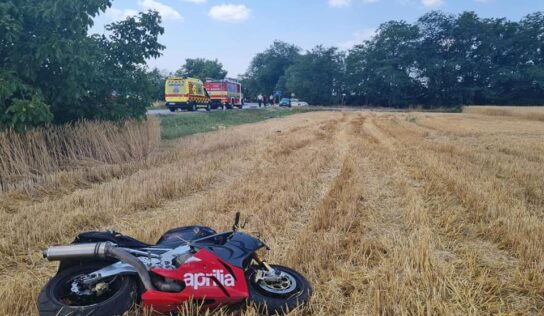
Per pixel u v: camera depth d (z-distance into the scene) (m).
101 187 9.70
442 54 95.69
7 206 8.34
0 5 10.27
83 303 3.92
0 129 10.34
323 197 9.41
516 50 93.06
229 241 4.59
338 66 103.00
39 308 3.67
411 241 6.26
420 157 15.38
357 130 28.38
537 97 90.31
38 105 10.60
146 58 15.27
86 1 11.73
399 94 94.25
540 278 5.20
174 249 4.46
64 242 6.55
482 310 4.62
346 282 5.17
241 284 4.25
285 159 15.02
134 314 4.09
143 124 15.47
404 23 98.19
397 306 4.48
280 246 6.32
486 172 12.34
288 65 128.88
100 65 14.06
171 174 11.21
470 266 5.59
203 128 26.89
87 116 13.84
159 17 15.18
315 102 103.62
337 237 6.62
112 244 3.97
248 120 38.16
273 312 4.31
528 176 11.96
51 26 11.73
